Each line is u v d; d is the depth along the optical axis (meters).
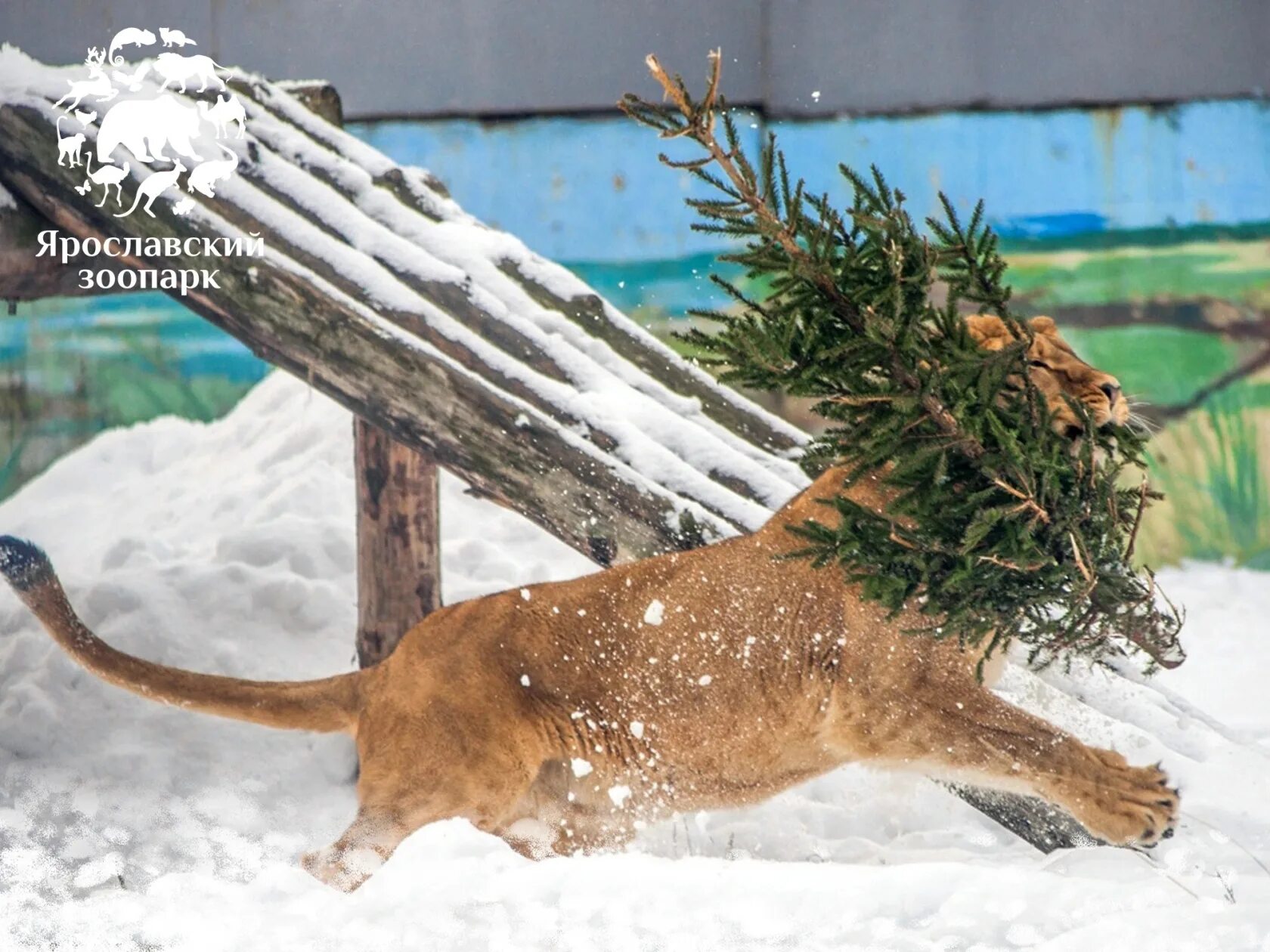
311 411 27.23
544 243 33.09
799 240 13.65
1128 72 32.44
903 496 11.22
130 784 16.25
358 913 9.95
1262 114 32.22
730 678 12.98
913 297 11.14
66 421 34.47
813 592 12.86
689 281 32.84
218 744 17.17
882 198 11.31
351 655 19.77
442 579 21.83
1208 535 31.58
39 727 17.14
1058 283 32.66
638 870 10.56
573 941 9.41
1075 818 12.73
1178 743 14.09
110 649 13.59
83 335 34.41
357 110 33.12
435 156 33.12
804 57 32.72
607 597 13.37
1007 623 11.71
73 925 10.07
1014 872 10.56
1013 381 11.74
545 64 32.91
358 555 19.45
